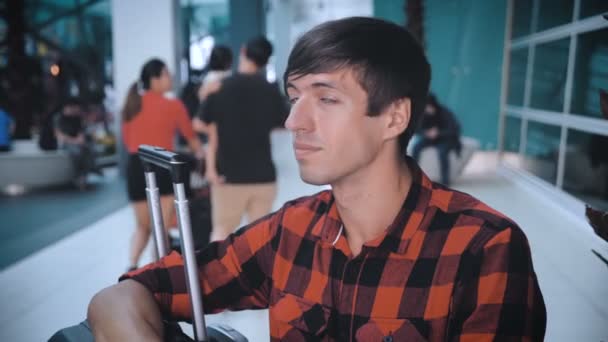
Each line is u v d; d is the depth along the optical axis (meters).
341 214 0.77
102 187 7.23
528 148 6.76
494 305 0.66
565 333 2.63
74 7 11.29
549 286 3.26
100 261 3.93
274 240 0.88
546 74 6.27
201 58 8.81
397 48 0.67
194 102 6.72
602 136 4.68
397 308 0.72
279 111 3.05
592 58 5.04
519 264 0.67
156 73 3.20
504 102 7.84
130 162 3.26
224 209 3.09
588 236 4.34
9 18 8.70
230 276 0.92
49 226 5.04
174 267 0.92
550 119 5.90
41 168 6.78
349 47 0.66
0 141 7.02
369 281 0.74
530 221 4.92
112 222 5.11
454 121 6.61
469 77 10.21
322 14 17.84
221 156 3.03
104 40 11.55
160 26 6.93
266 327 2.73
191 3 15.44
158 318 0.85
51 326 2.88
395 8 10.52
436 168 6.65
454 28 10.15
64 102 7.32
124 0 6.94
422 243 0.72
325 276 0.79
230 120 2.97
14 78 8.64
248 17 13.27
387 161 0.72
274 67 16.55
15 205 6.02
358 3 17.30
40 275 3.65
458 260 0.70
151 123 3.19
